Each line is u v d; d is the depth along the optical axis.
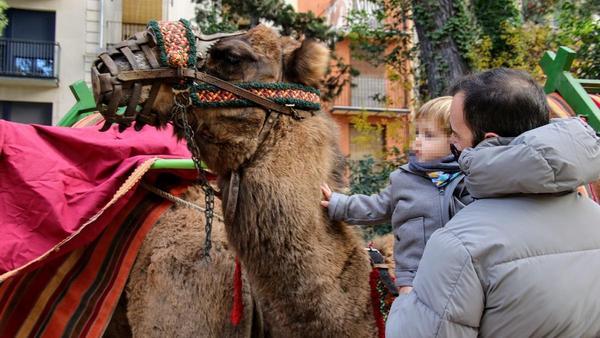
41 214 3.14
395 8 12.26
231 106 2.85
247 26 15.12
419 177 2.71
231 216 2.85
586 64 8.48
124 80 2.75
